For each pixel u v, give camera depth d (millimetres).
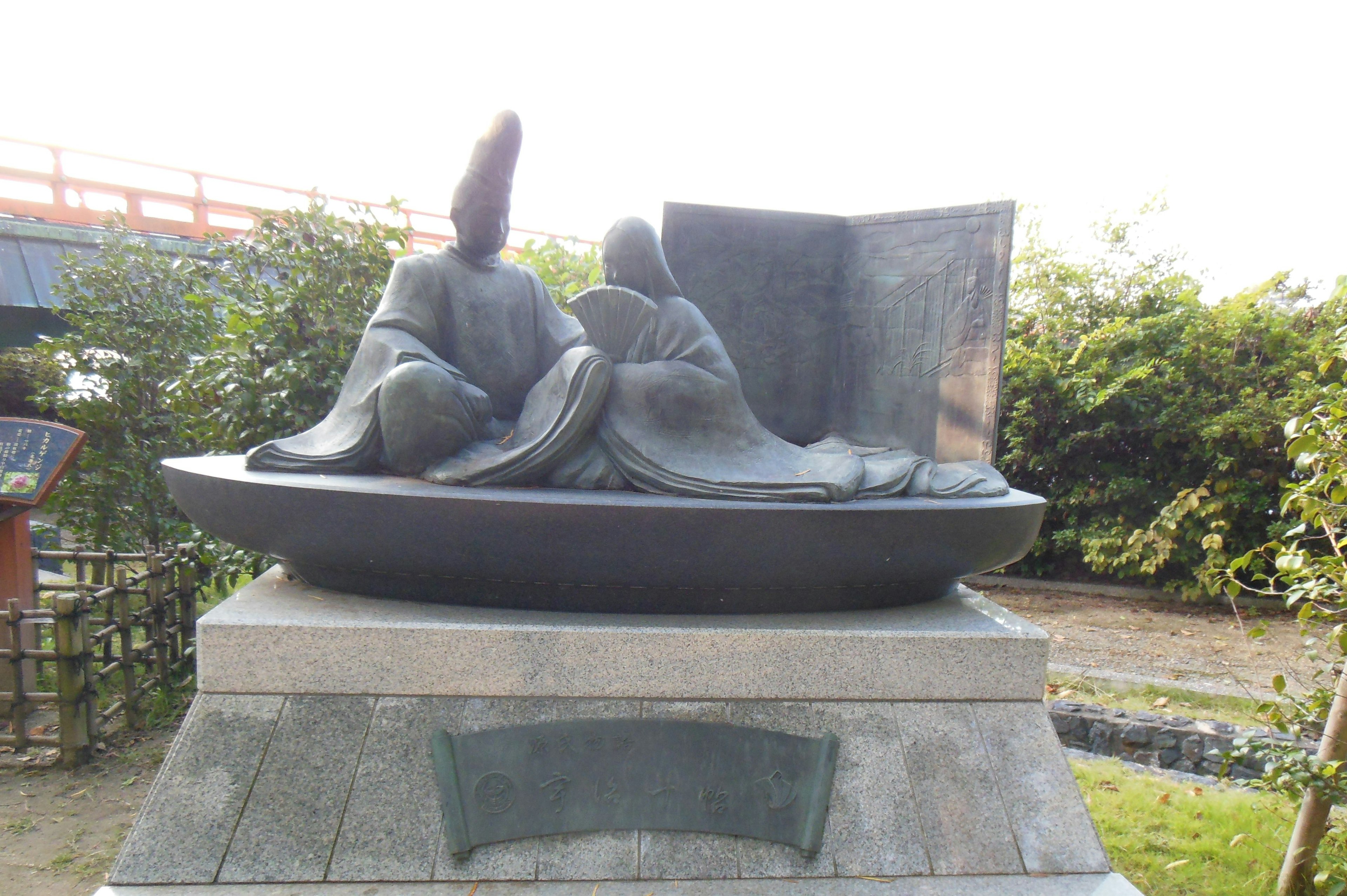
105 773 3814
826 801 2311
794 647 2416
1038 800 2371
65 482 5387
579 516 2316
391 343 2826
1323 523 2902
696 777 2307
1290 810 3598
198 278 5766
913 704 2461
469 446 2719
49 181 8984
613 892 2152
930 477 2793
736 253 3777
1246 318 7414
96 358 5590
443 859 2170
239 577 6309
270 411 4449
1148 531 7422
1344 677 2924
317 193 5047
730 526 2348
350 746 2268
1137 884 3084
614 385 2721
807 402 3846
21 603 4426
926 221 3502
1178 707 4875
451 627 2338
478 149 3031
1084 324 8641
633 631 2373
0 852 3127
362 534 2395
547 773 2273
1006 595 7945
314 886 2111
